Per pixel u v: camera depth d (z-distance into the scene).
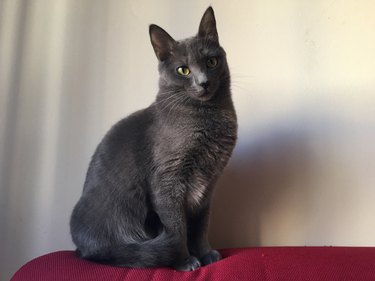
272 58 1.40
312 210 1.31
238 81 1.42
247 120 1.40
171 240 1.02
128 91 1.47
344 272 0.89
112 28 1.50
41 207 1.41
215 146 1.12
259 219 1.36
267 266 0.94
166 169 1.07
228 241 1.37
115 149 1.17
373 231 1.26
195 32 1.47
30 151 1.43
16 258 1.40
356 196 1.28
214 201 1.39
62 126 1.45
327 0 1.37
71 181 1.43
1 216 1.41
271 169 1.36
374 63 1.31
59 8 1.50
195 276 0.92
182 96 1.13
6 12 1.48
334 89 1.33
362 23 1.33
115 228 1.10
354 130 1.30
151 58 1.47
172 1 1.49
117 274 0.94
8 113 1.44
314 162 1.32
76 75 1.47
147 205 1.13
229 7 1.46
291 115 1.36
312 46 1.37
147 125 1.16
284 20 1.41
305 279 0.86
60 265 1.01
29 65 1.47
